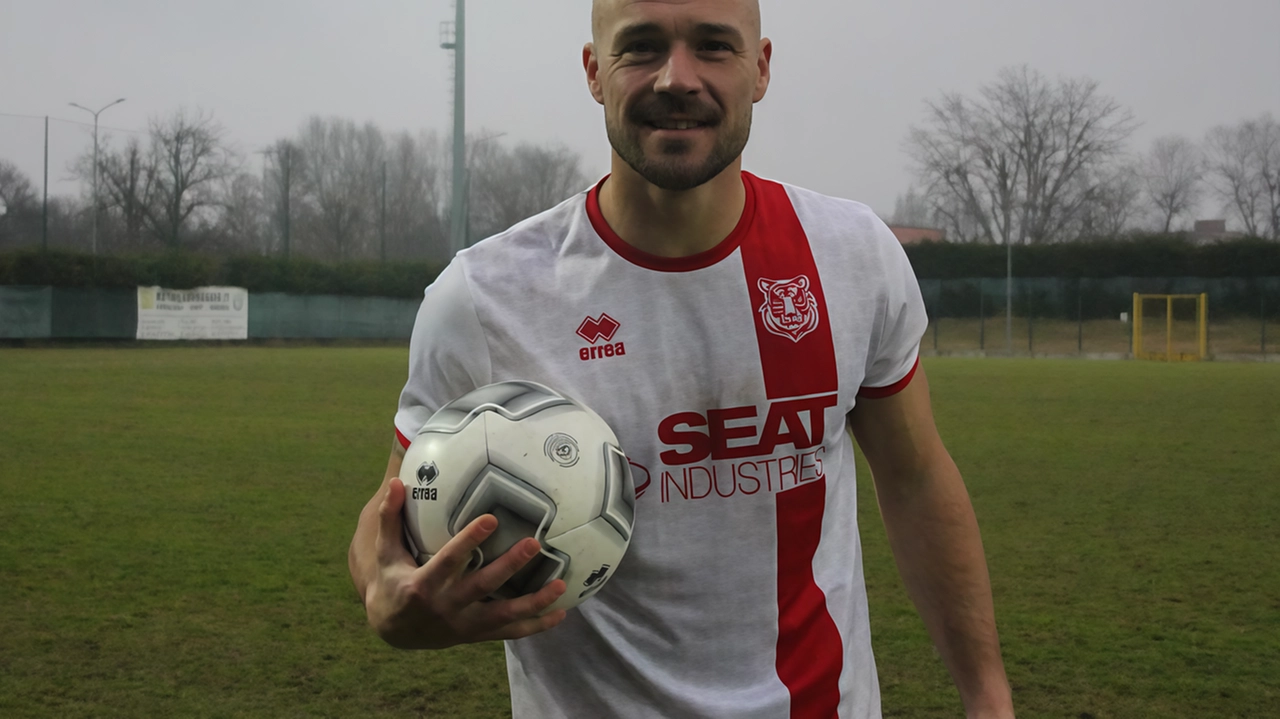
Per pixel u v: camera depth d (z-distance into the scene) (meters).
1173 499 7.86
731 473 1.69
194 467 8.94
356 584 1.59
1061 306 40.91
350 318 37.62
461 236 34.03
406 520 1.49
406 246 47.47
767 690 1.71
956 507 1.88
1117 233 47.72
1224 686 4.02
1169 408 14.81
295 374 19.86
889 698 3.88
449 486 1.46
